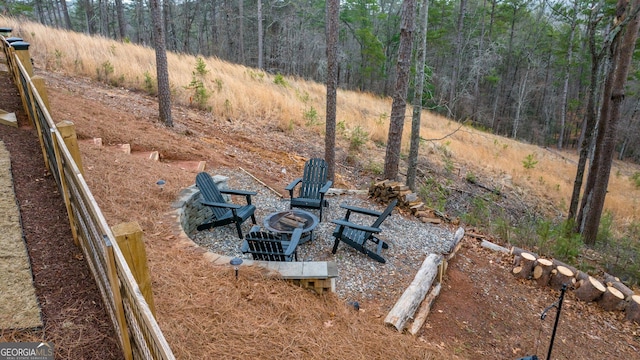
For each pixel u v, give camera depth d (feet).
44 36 43.57
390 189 24.29
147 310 4.94
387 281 15.60
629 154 97.55
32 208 12.06
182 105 38.11
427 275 15.49
